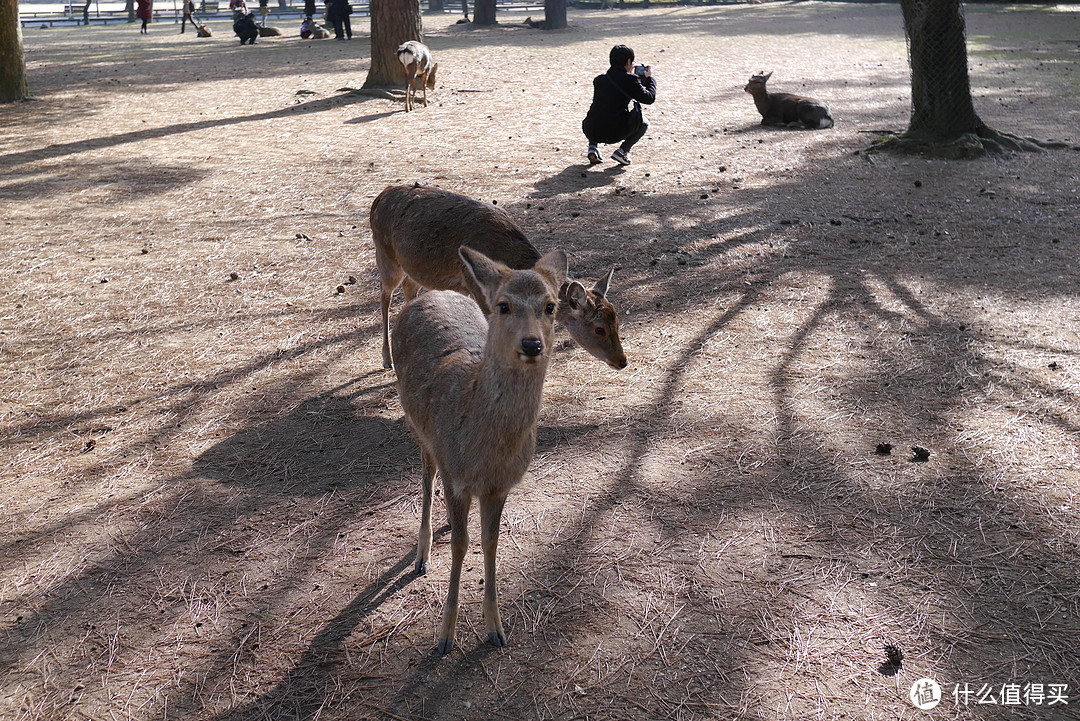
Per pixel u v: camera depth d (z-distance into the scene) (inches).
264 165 507.2
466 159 513.7
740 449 209.6
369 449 214.1
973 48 999.0
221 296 314.5
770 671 142.6
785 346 263.9
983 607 155.3
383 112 669.9
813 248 350.9
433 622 156.5
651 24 1501.0
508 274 139.0
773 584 162.9
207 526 183.9
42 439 219.1
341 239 378.0
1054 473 192.9
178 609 159.5
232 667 145.8
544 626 154.3
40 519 186.2
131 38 1482.5
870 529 178.1
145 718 135.3
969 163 482.0
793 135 572.7
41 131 614.9
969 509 182.7
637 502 189.9
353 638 152.4
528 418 136.9
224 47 1234.6
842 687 138.9
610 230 378.9
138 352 269.3
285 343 275.9
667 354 262.2
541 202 422.3
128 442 217.6
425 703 138.1
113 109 702.5
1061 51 968.3
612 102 475.2
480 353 155.0
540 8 2096.5
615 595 161.3
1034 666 142.0
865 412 224.2
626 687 140.3
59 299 311.1
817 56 997.8
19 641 151.9
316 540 179.5
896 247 348.8
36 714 136.0
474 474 141.0
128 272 339.0
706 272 327.9
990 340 260.4
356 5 2119.8
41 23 1996.8
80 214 418.3
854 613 154.9
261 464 207.6
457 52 1066.7
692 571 167.2
